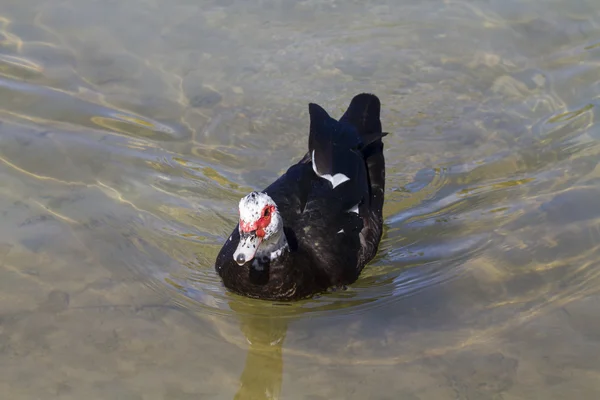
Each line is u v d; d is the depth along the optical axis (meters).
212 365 8.20
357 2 14.47
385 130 12.16
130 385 7.86
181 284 9.40
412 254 10.01
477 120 12.24
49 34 13.42
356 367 8.16
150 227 10.17
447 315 8.90
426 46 13.58
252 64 13.09
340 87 12.74
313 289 9.38
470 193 10.93
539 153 11.51
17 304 8.84
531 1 14.39
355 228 9.84
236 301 9.29
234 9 14.19
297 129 12.04
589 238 9.90
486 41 13.65
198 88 12.62
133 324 8.68
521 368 8.05
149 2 14.22
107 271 9.42
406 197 10.98
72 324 8.62
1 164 11.00
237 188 10.95
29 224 10.04
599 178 10.86
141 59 13.05
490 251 9.86
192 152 11.51
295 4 14.41
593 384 7.83
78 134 11.63
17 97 12.20
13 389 7.74
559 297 9.03
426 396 7.73
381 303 9.21
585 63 13.05
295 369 8.16
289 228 9.52
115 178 10.94
